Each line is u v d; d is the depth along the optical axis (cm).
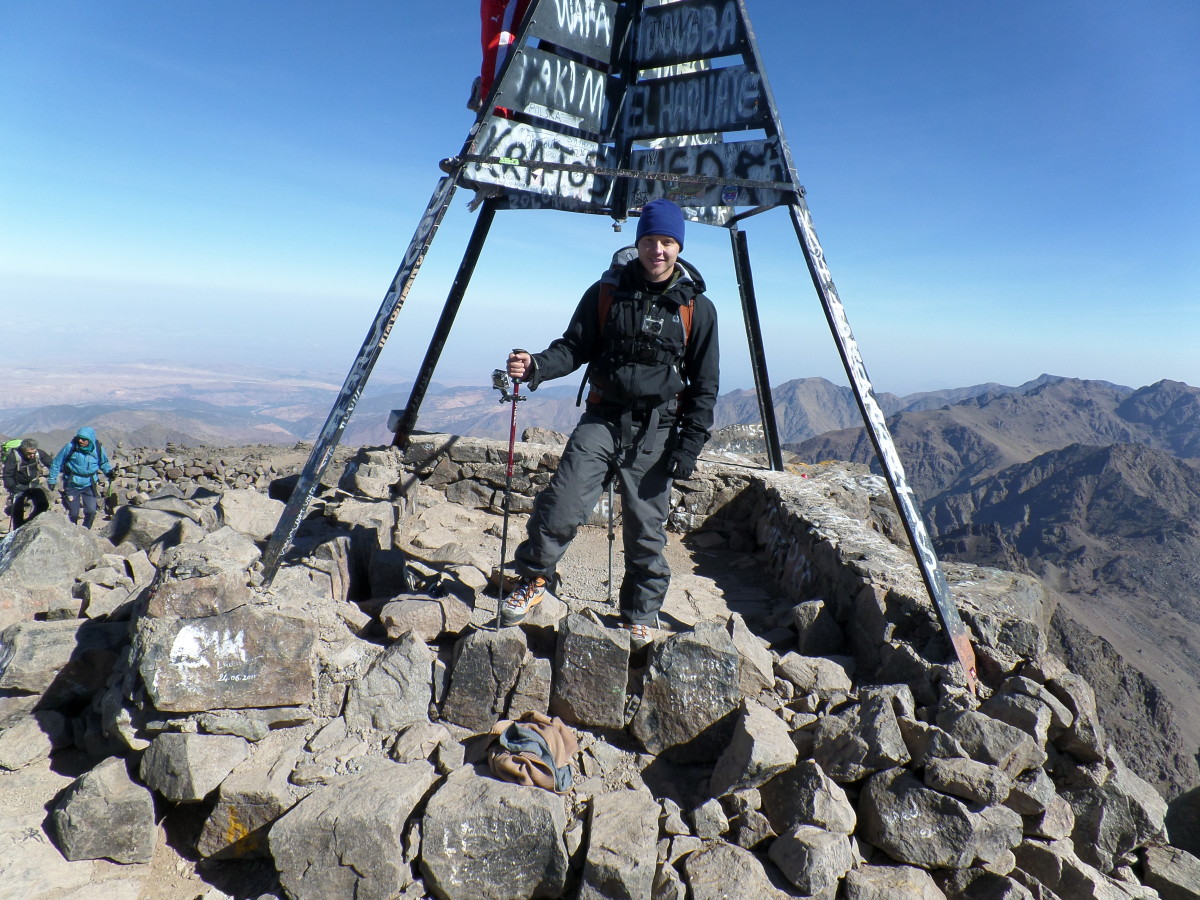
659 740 357
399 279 422
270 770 323
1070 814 342
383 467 711
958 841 306
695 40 545
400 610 399
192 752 316
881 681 393
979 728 330
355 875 291
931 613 393
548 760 330
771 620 490
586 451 369
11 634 385
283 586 396
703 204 551
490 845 295
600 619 423
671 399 369
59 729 367
